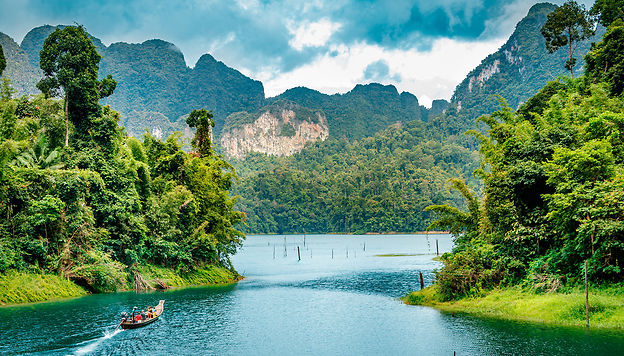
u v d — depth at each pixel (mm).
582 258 31578
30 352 25125
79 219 43531
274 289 52875
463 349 25016
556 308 29672
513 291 34812
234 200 67188
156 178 57594
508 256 36156
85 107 49594
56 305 38250
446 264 39594
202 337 28969
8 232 40438
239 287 54875
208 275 59469
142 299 42844
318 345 26953
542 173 34594
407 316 34906
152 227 53156
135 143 56250
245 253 131250
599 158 31031
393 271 74938
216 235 62469
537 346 24312
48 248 42938
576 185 31078
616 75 50781
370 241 191125
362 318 34750
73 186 42844
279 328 31547
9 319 32688
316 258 109625
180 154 58719
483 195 42281
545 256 33969
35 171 41938
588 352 22781
